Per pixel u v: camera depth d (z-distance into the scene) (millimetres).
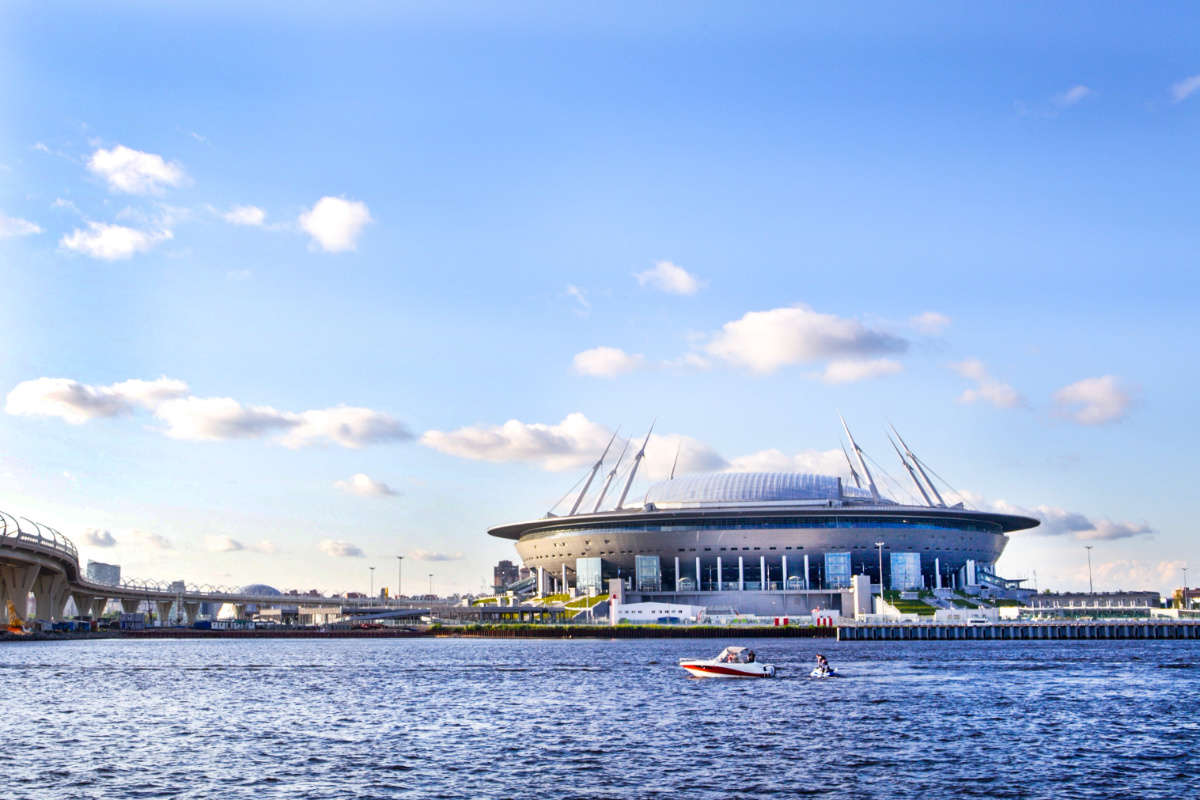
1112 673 127812
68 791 60375
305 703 100875
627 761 68562
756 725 83625
